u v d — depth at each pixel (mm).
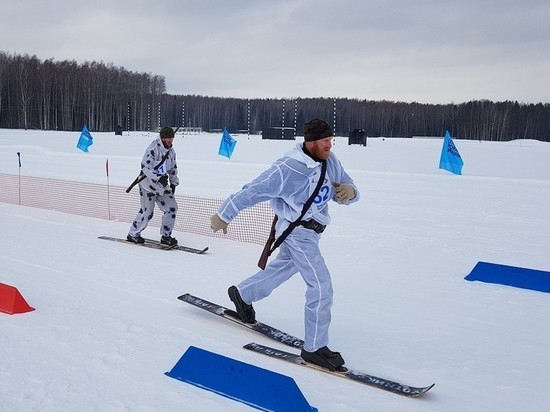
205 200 11328
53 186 13492
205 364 3197
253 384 2986
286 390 2869
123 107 89750
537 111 102500
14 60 76500
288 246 3535
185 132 79062
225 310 4301
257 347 3740
